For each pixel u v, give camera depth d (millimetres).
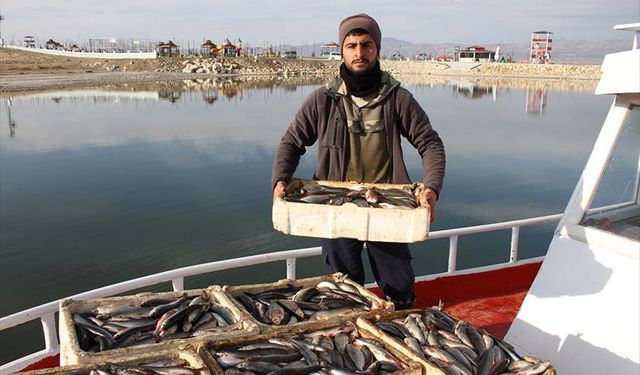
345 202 3883
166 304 3574
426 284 5902
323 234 3658
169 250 16062
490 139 36812
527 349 4312
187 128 40531
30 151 30734
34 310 4109
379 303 3795
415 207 3771
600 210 4336
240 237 17219
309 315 3672
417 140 4301
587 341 3943
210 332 3311
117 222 18422
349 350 3166
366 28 3971
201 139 35625
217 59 128750
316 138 4559
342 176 4480
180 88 82062
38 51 134625
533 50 151500
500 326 5453
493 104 61844
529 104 62281
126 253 15797
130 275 14414
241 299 3783
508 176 25484
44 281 13961
